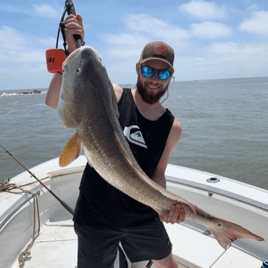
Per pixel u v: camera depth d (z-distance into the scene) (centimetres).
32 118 2548
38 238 334
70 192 390
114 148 162
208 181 343
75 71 156
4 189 327
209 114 2358
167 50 197
